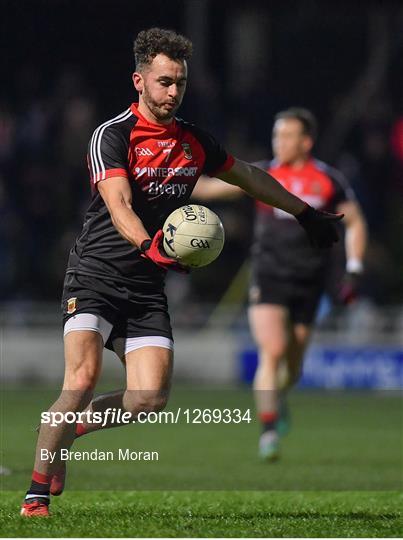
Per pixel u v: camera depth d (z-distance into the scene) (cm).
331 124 7788
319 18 7881
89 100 7644
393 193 7456
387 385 6284
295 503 2709
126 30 7781
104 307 2345
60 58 7762
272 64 7869
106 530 2106
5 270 6781
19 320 6450
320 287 4050
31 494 2314
